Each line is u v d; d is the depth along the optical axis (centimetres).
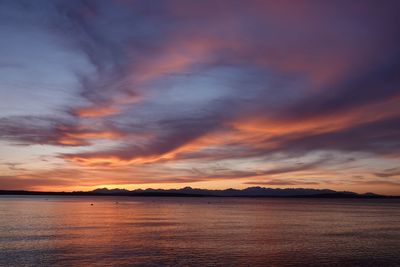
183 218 10725
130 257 4425
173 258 4391
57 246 5128
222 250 4916
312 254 4688
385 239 6091
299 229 7619
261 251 4869
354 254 4709
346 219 10625
